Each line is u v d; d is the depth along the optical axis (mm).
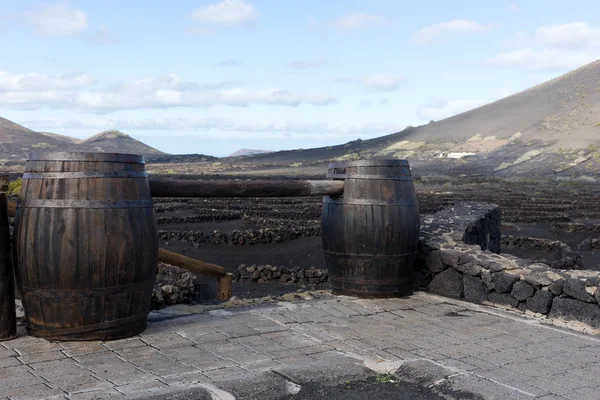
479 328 6633
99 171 5582
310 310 7258
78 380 4648
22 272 5586
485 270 7832
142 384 4555
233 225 26703
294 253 18688
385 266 8000
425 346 5879
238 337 5988
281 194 7715
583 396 4621
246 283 15062
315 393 4629
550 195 53281
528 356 5625
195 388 4410
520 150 128375
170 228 25250
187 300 11562
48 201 5484
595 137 121188
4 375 4758
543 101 175750
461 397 4578
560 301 7039
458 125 183000
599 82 169375
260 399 4445
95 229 5504
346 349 5711
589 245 23828
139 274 5797
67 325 5609
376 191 7922
